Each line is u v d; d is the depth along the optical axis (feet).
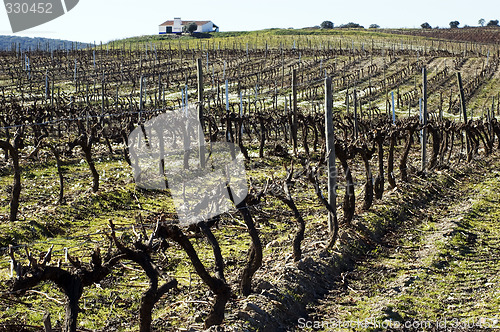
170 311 29.12
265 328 27.91
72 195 53.52
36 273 20.01
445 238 46.14
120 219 47.98
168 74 221.25
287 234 45.14
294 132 86.07
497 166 87.66
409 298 33.83
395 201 56.29
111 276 34.06
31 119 84.89
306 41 421.59
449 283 36.70
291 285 32.81
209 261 37.81
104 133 78.43
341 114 159.53
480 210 57.26
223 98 183.01
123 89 200.44
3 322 26.55
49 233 43.06
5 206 49.26
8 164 67.21
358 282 36.76
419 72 267.59
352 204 45.34
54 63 230.48
